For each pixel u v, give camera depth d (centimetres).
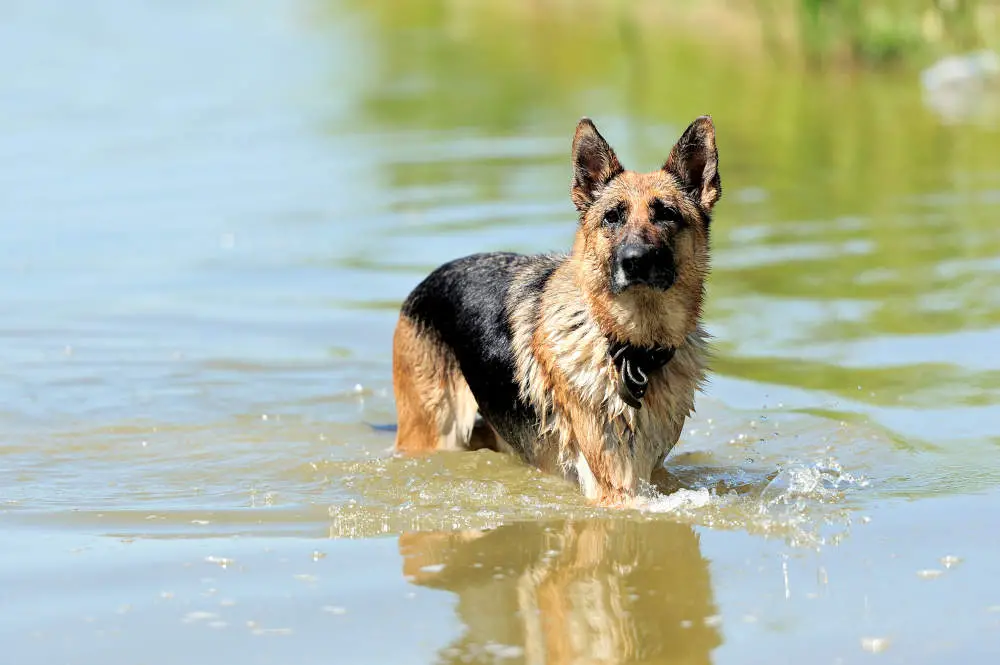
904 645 680
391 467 1066
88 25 5028
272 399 1242
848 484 967
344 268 1686
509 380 1068
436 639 703
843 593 753
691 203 987
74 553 843
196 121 2878
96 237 1888
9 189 2217
